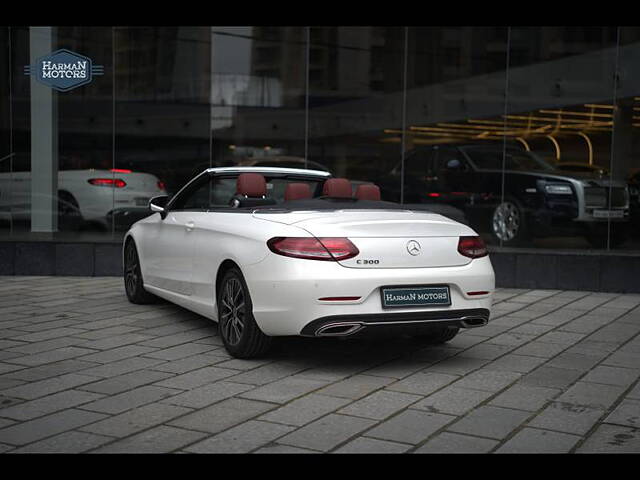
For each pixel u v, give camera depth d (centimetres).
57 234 959
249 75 969
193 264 567
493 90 955
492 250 947
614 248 926
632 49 920
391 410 386
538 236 941
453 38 960
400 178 972
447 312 464
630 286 850
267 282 456
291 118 972
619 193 923
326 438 341
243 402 397
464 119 962
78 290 818
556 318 678
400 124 972
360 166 976
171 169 967
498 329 622
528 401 406
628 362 503
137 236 695
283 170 602
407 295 454
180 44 962
